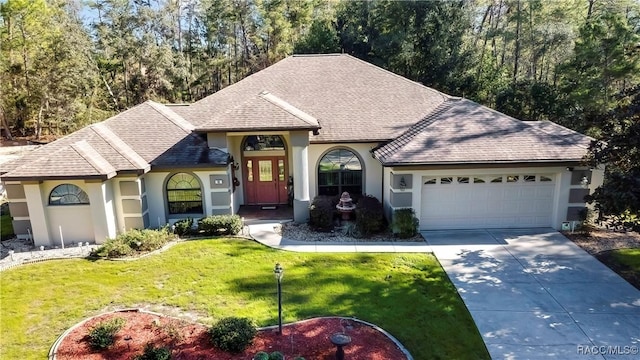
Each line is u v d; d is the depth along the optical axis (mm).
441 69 42031
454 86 41656
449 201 15961
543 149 15266
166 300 10766
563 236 15383
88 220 15086
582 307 10531
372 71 21234
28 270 12781
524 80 38062
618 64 28359
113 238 14578
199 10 61094
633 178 11039
